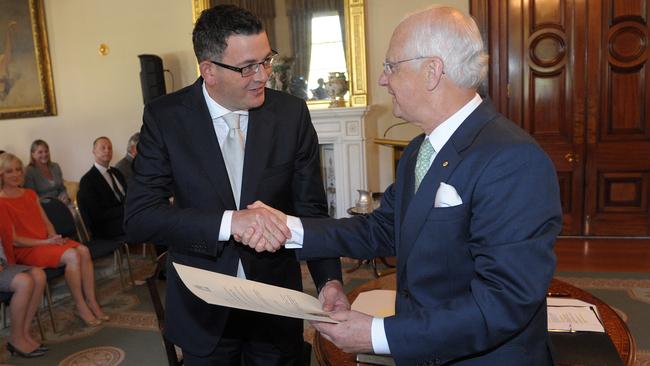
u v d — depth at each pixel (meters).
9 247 3.51
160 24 5.84
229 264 1.50
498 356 1.05
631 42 4.59
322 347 1.45
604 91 4.71
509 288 0.94
